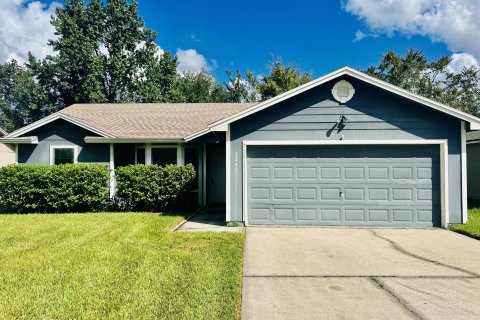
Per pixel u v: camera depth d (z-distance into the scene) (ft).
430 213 27.53
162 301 12.53
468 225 26.50
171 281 14.55
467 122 26.96
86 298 12.84
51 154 38.63
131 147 40.57
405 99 27.61
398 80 106.42
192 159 41.55
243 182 28.48
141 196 35.01
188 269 16.10
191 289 13.65
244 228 27.12
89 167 35.06
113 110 50.98
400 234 24.90
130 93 105.29
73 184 34.40
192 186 36.09
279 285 14.56
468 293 13.67
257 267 17.03
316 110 28.40
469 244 21.75
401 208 27.71
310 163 28.50
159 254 18.63
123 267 16.42
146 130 40.16
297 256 19.03
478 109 114.93
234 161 28.66
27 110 101.09
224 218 32.09
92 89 92.58
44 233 24.18
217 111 50.03
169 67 108.06
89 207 36.01
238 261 17.52
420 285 14.57
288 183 28.53
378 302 12.80
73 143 38.73
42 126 38.70
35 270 16.10
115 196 36.60
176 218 30.48
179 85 117.60
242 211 28.40
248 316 11.63
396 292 13.78
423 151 27.76
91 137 37.11
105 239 22.29
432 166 27.61
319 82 27.58
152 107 53.11
